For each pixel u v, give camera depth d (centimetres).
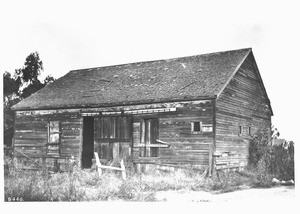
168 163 2095
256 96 2516
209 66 2317
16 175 1947
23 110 2642
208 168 1956
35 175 1959
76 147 2408
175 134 2091
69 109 2461
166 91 2150
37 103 2566
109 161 2245
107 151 2320
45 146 2530
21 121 2650
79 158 2388
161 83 2289
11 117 3375
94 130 2373
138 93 2248
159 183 1769
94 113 2358
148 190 1666
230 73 2125
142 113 2202
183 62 2512
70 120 2452
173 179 1883
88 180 1806
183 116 2073
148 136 2205
